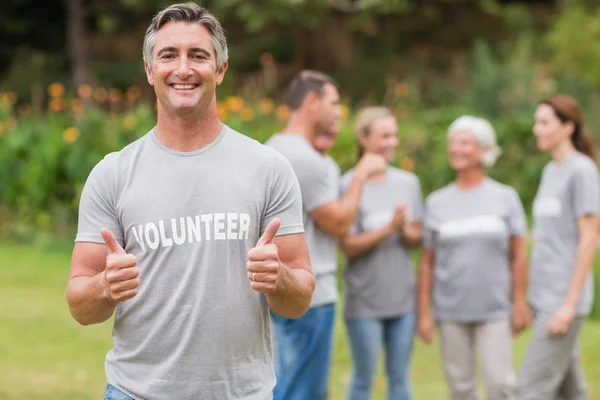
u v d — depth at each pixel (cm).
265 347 337
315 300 516
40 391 681
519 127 1505
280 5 1861
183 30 321
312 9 1934
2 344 803
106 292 309
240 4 1936
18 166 1280
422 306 627
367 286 597
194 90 321
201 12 326
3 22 2412
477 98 1794
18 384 696
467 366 610
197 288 320
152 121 1302
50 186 1264
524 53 1989
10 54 2477
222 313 321
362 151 627
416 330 633
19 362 757
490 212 604
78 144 1248
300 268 336
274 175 332
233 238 322
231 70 2181
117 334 332
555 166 579
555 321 561
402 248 609
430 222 621
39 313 911
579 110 573
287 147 517
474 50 2358
